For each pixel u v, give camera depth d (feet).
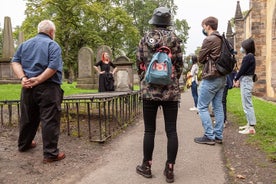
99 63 37.29
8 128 21.49
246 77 21.01
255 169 14.30
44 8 126.82
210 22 18.62
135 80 107.14
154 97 13.05
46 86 15.19
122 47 161.17
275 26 64.13
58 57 15.35
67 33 133.80
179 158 16.16
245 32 93.04
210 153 16.90
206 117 18.78
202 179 13.34
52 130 15.28
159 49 12.94
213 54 18.17
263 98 61.11
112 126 23.20
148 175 13.62
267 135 20.51
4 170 14.15
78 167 14.89
